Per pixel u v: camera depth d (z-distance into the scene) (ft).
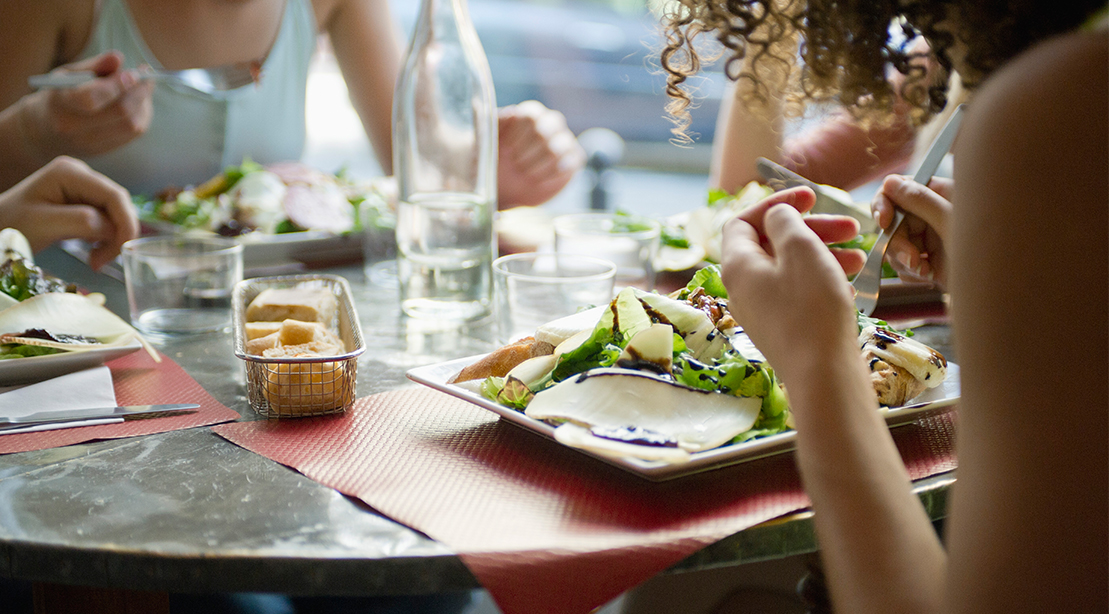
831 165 4.85
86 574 2.48
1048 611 1.69
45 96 4.35
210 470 2.72
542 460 2.76
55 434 2.85
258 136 5.69
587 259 3.36
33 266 3.34
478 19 16.29
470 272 3.69
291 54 5.61
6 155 4.40
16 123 4.37
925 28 2.53
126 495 2.63
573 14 16.76
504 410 2.80
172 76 4.33
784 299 2.40
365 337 3.50
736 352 2.77
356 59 5.54
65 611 2.79
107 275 4.06
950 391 2.95
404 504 2.60
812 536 2.58
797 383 2.24
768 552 2.56
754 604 3.60
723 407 2.71
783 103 3.44
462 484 2.67
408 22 15.24
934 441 2.84
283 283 3.42
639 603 3.76
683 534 2.52
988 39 2.26
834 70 2.86
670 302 2.87
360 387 3.14
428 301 3.68
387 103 5.50
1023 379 1.70
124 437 2.85
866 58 2.81
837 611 2.01
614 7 16.98
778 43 3.04
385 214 4.09
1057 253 1.65
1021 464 1.70
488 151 3.95
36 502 2.60
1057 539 1.68
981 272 1.74
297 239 4.20
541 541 2.50
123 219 3.79
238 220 4.33
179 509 2.59
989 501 1.74
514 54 16.58
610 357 2.83
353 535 2.52
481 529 2.53
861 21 2.75
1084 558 1.67
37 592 2.78
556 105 16.81
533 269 3.43
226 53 5.41
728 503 2.60
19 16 4.95
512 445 2.82
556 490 2.65
